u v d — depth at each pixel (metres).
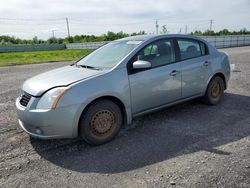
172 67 4.53
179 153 3.44
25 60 20.75
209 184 2.69
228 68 5.71
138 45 4.25
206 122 4.57
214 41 33.25
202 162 3.16
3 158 3.47
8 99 6.71
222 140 3.79
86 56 4.96
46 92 3.48
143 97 4.17
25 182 2.90
